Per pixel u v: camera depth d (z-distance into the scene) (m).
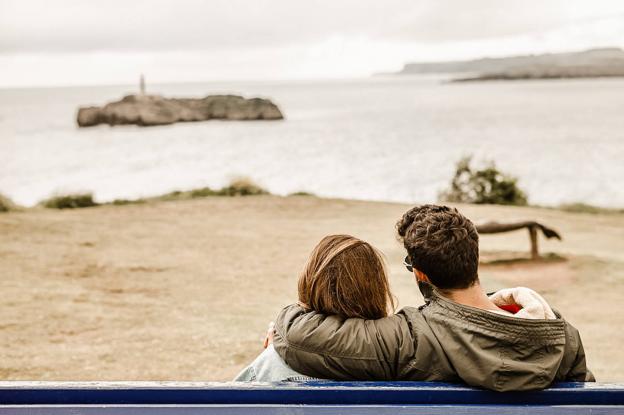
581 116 133.12
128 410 1.54
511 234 15.07
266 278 10.20
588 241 14.35
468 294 1.91
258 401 1.62
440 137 90.50
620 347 6.84
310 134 102.00
